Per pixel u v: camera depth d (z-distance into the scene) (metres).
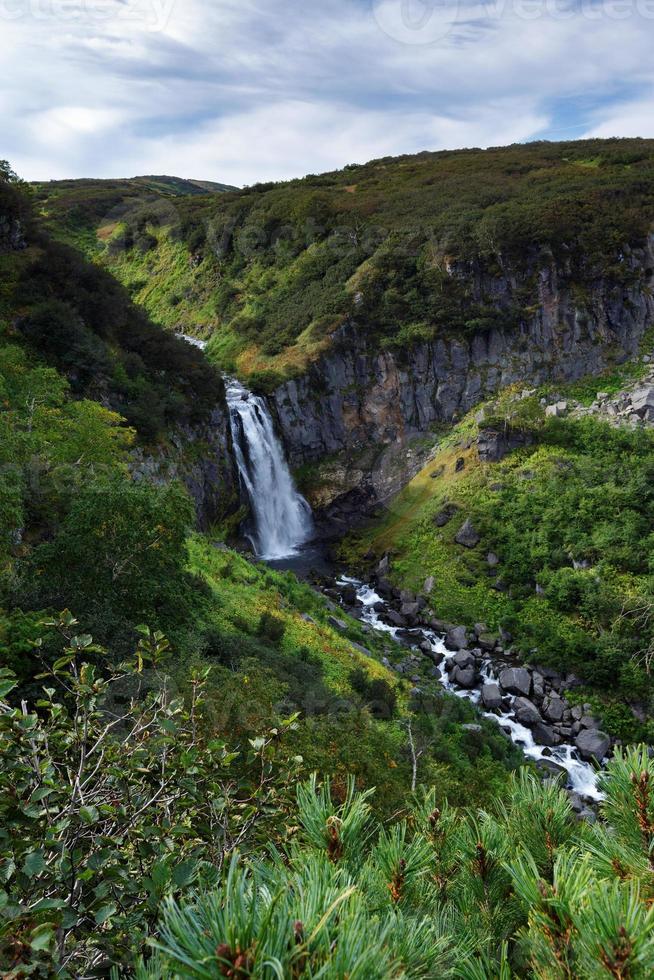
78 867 4.35
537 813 3.29
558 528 50.22
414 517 59.06
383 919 2.19
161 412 50.78
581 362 71.19
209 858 5.04
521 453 59.41
